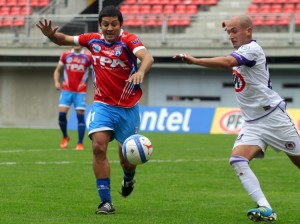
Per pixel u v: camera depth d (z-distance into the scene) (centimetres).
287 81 10556
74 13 11612
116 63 3017
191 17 11175
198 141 7944
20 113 11850
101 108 3041
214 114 9775
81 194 3647
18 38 11281
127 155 2922
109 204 3017
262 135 2828
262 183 4319
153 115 10125
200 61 2633
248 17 2819
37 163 5225
